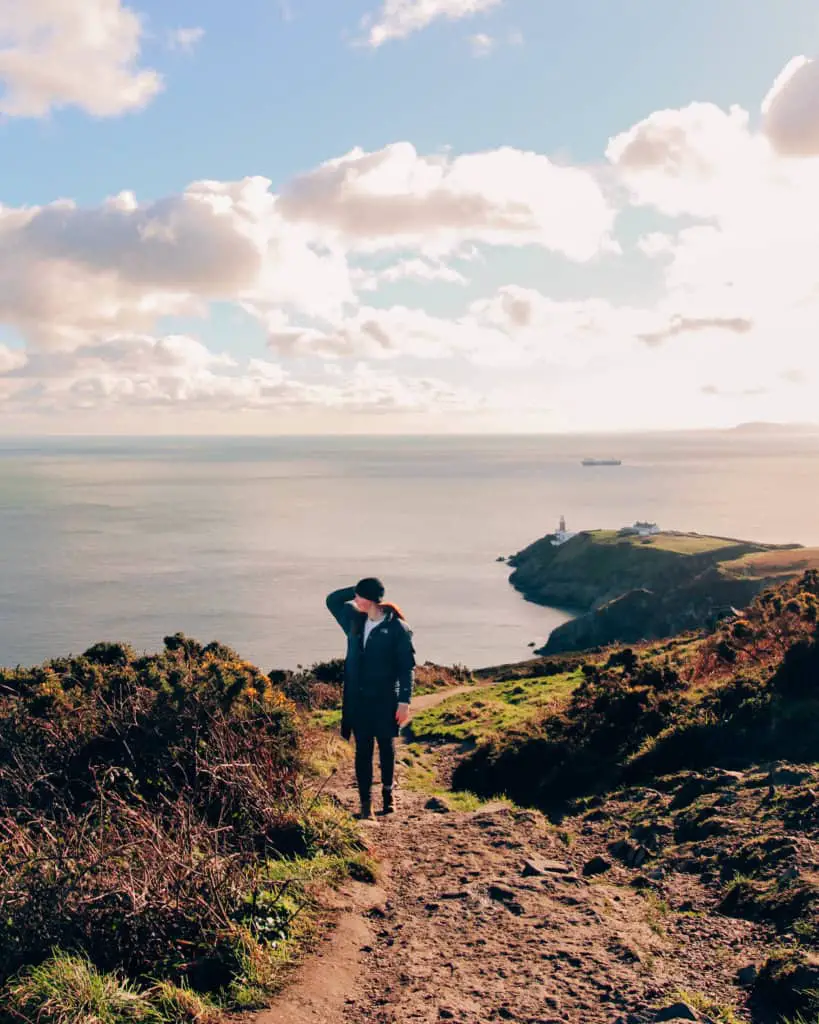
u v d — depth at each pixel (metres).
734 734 10.12
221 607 122.94
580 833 8.36
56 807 6.47
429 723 20.39
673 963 4.63
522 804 10.41
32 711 8.55
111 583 143.88
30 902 4.45
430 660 97.25
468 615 126.12
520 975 4.45
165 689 8.89
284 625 110.69
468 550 198.12
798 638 12.20
